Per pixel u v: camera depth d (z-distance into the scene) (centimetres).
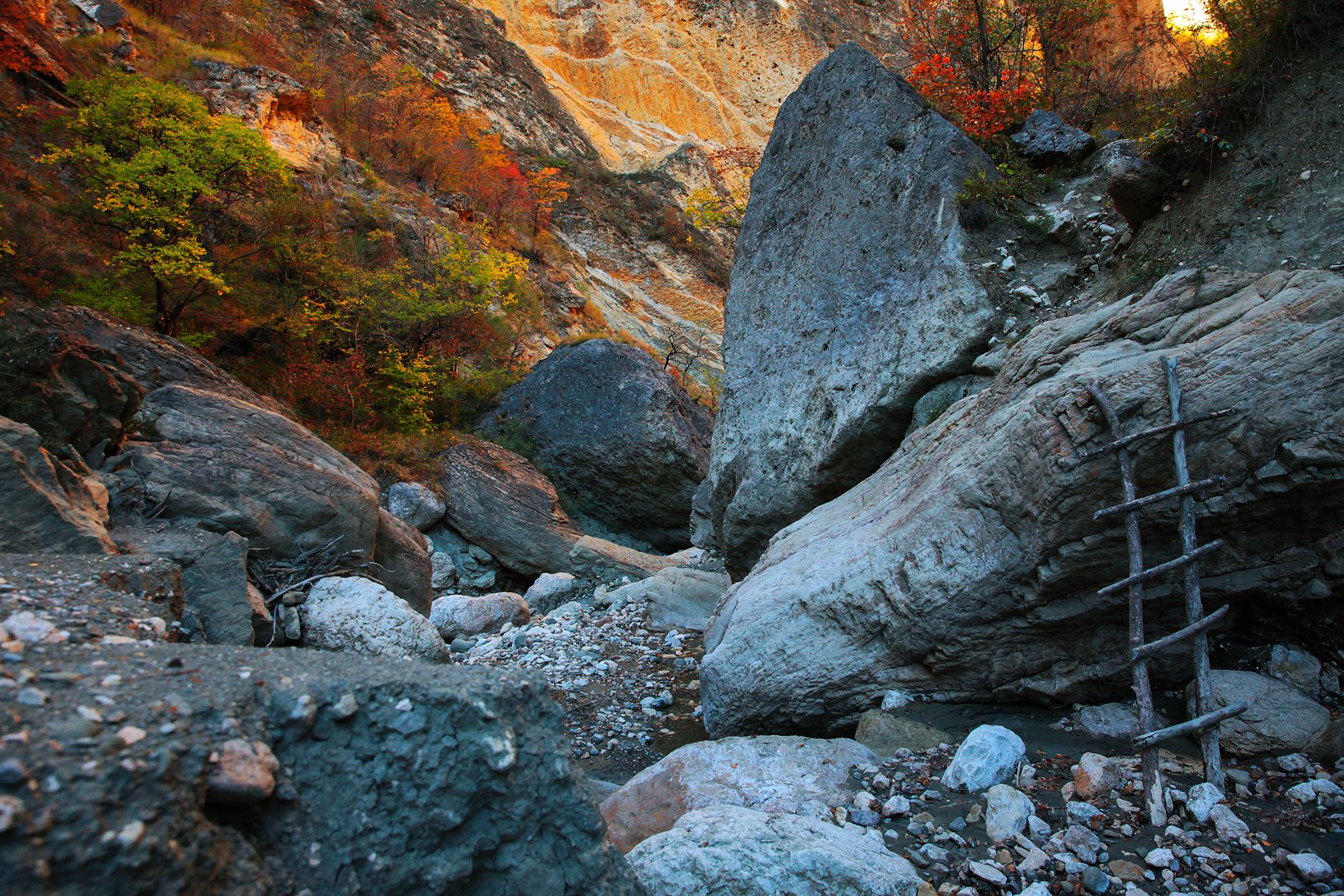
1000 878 370
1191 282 557
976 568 574
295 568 838
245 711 233
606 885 262
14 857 166
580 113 4956
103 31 2219
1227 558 508
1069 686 559
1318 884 344
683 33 5416
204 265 1480
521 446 2291
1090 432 510
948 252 812
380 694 252
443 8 4425
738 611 702
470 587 1875
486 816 252
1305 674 495
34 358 724
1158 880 363
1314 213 557
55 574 368
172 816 192
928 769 500
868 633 630
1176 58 1020
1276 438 466
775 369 1018
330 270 2138
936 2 1284
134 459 788
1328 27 595
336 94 3092
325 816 233
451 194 3141
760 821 397
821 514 823
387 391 2123
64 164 1791
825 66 1069
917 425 786
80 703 214
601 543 1945
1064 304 743
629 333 3462
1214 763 426
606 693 936
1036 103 1184
